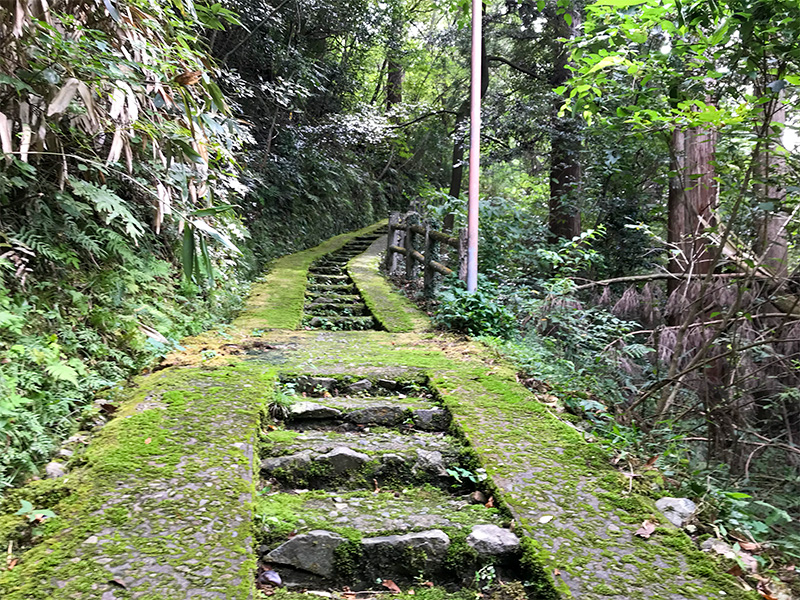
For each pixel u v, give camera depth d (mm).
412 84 16234
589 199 7066
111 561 1481
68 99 1988
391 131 10211
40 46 2096
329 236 11453
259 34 7957
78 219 3014
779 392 2859
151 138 2594
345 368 3266
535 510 1873
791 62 2363
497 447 2307
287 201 9852
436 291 5613
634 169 6410
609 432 2600
